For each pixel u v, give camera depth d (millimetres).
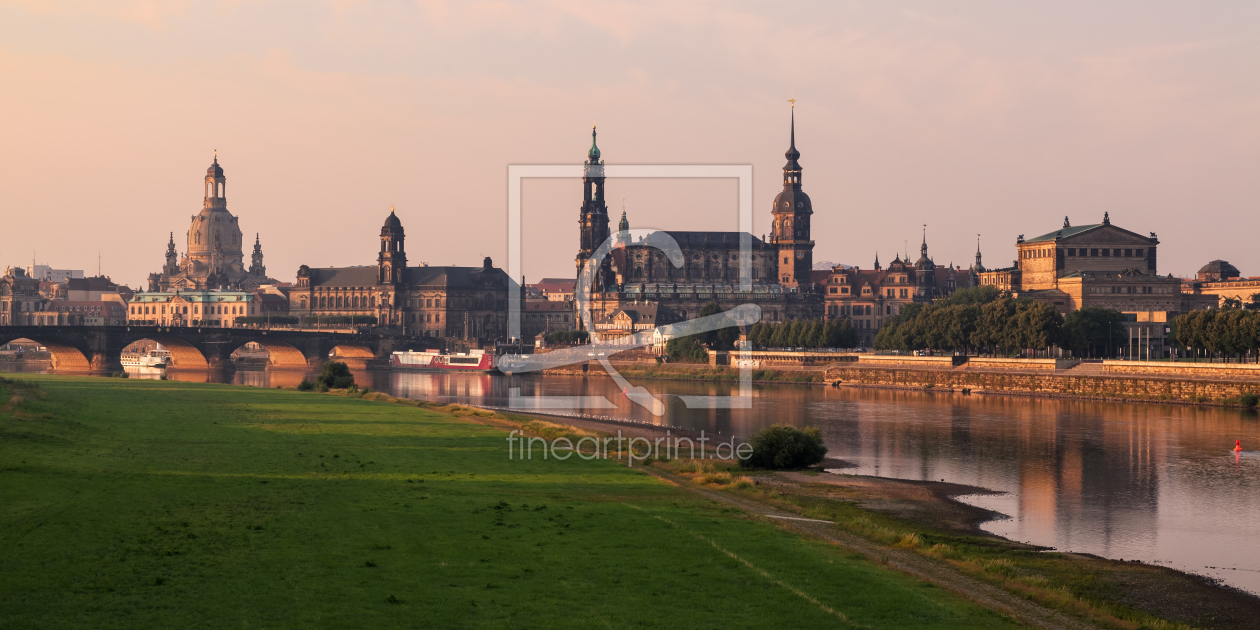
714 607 46188
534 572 50406
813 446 107875
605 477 84938
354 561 50875
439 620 42812
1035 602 53500
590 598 46625
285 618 42375
